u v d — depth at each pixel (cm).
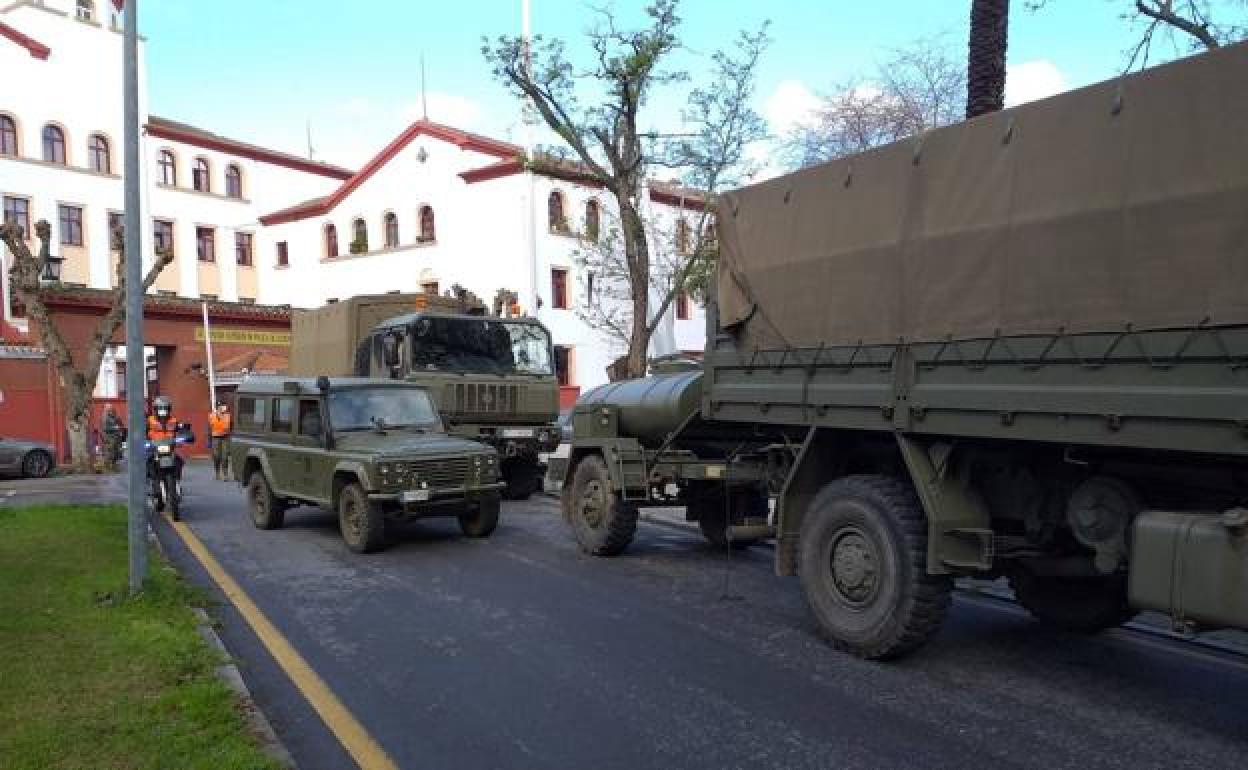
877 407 615
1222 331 434
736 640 684
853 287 642
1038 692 568
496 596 834
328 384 1154
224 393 3569
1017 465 596
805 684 582
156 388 3625
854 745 484
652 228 3231
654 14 2031
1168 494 516
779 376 708
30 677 541
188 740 449
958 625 732
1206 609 445
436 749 483
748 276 739
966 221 565
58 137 4947
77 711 489
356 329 1744
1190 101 458
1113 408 476
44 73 4875
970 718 523
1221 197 442
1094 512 541
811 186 684
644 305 2186
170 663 570
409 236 4262
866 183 638
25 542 1011
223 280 5584
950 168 579
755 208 737
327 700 557
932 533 583
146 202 5244
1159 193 467
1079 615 672
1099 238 493
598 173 2130
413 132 4197
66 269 4909
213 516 1393
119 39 5203
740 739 493
